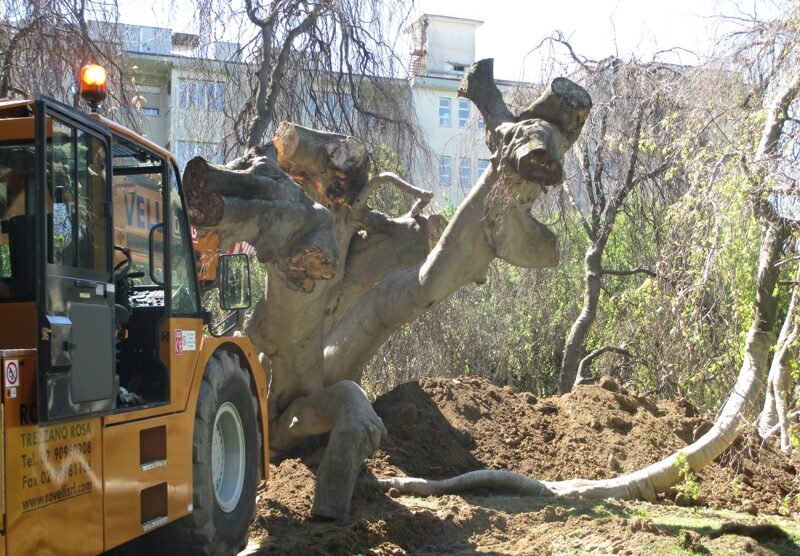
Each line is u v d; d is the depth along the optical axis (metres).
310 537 7.93
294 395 10.45
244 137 13.82
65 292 4.82
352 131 14.06
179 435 6.12
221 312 14.55
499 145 9.88
